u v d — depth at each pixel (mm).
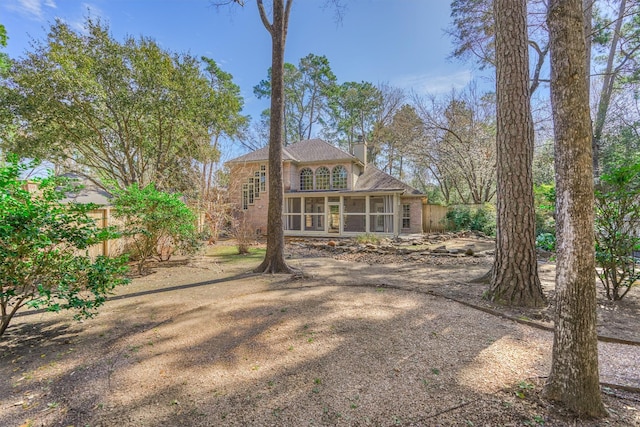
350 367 2957
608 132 17672
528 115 5211
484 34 13867
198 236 10297
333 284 6535
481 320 4223
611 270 5355
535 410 2219
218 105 16469
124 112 13391
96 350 3549
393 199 17359
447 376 2750
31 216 3566
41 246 3621
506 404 2307
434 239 15352
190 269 8742
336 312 4605
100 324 4402
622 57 16484
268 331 3947
